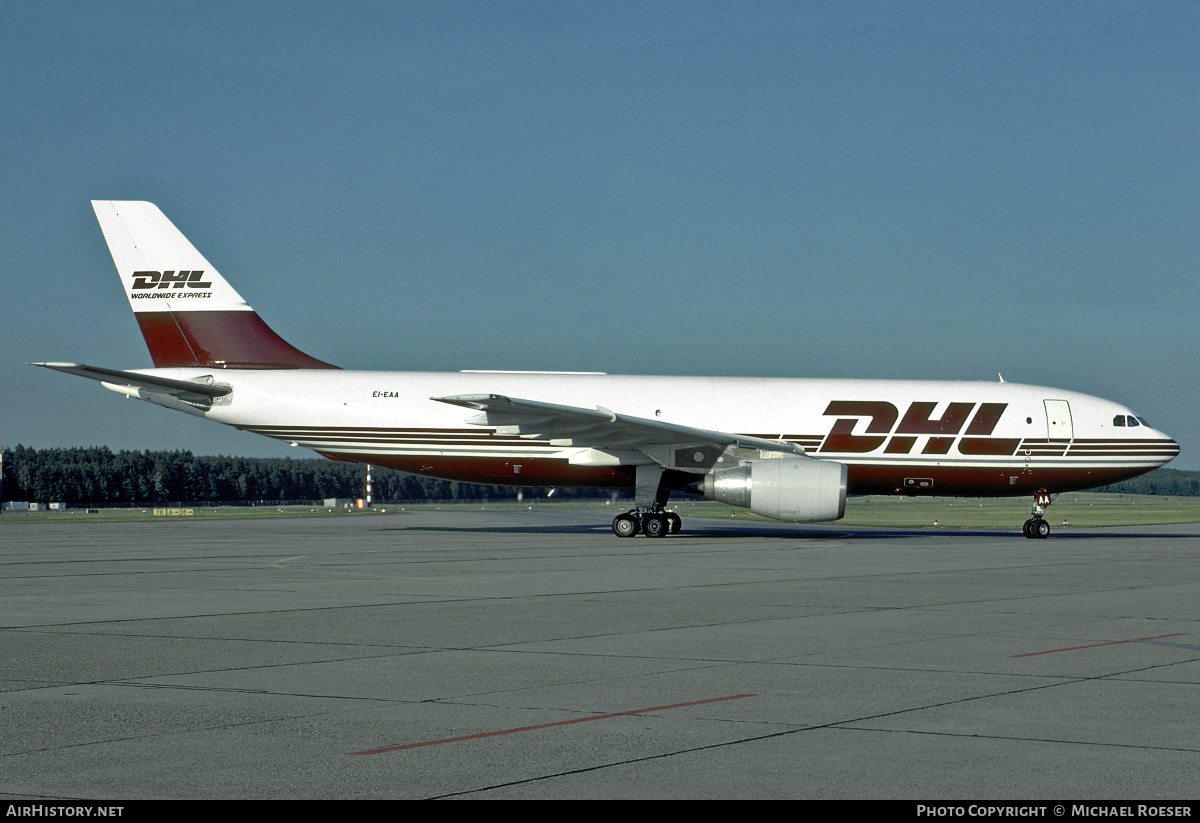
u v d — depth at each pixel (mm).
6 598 17766
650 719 8781
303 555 28688
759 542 35719
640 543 34906
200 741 8023
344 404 38188
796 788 6855
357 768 7293
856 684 10312
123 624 14508
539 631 13938
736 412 37688
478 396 33031
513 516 73312
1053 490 38438
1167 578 22109
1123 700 9562
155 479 179375
